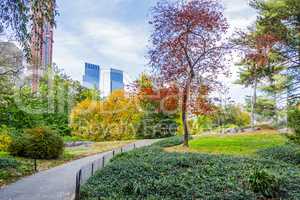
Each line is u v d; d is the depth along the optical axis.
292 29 22.77
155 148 17.53
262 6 23.09
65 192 9.42
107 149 24.19
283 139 20.17
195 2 17.58
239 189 8.07
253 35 20.78
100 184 9.15
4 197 8.95
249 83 26.77
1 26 9.46
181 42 17.66
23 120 24.80
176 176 9.50
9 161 14.19
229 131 29.59
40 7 9.45
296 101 19.83
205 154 13.20
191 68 17.95
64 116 33.16
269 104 26.73
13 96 20.27
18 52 14.91
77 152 22.64
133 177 9.59
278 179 8.09
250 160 11.70
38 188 10.09
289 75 23.28
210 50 18.02
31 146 18.17
